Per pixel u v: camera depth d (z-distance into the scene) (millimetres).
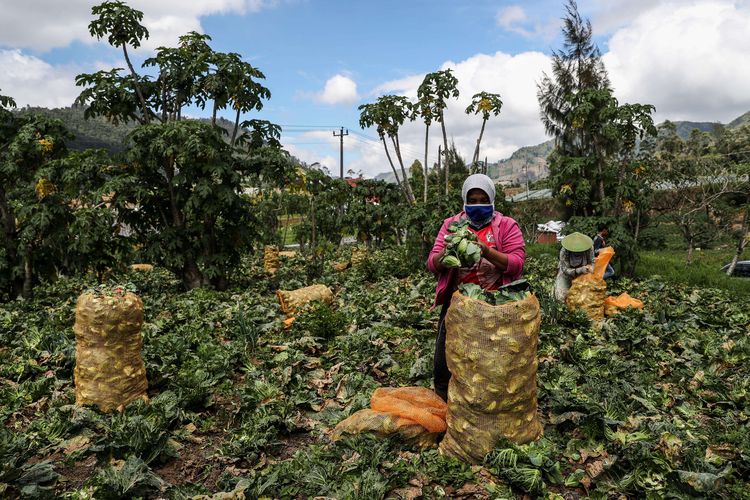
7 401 5281
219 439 4371
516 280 3533
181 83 13680
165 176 13766
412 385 5395
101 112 13484
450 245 3336
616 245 12766
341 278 14805
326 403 5027
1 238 13016
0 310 10305
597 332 7102
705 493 2910
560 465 3480
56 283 15125
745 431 3883
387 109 15242
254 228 14344
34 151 12750
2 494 3307
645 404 4320
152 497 3459
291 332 7746
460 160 36188
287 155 14648
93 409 4633
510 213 15055
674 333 6781
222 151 13359
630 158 13734
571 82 20281
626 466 3322
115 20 12594
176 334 7984
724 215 26609
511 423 3383
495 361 3256
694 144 33062
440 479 3320
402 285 12453
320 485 3324
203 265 13461
